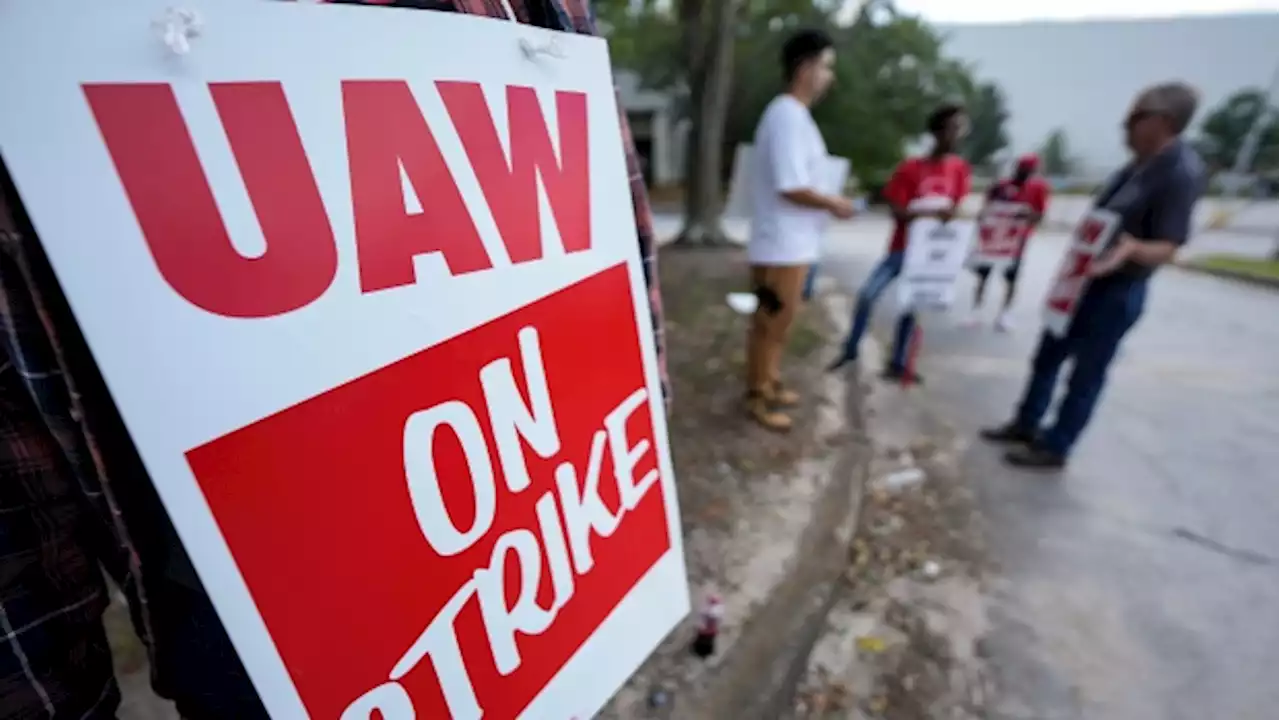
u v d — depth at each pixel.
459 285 0.65
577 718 0.86
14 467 0.54
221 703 0.67
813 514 2.61
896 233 3.95
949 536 2.57
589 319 0.85
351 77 0.55
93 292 0.41
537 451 0.77
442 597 0.66
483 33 0.67
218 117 0.47
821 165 2.91
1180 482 2.97
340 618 0.57
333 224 0.54
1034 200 4.96
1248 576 2.35
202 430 0.47
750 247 3.11
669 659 1.89
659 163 24.28
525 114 0.73
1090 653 2.01
